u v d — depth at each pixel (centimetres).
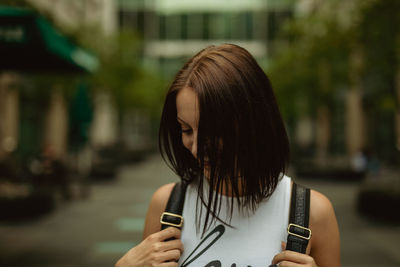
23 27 533
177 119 122
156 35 4966
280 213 121
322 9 1589
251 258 117
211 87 109
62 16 2592
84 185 1273
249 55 117
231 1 4922
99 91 2236
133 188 1541
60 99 1708
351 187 1534
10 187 1017
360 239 743
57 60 713
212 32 4969
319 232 121
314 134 3550
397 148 1981
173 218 123
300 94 2042
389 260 605
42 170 1222
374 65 946
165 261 118
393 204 889
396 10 886
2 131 1744
